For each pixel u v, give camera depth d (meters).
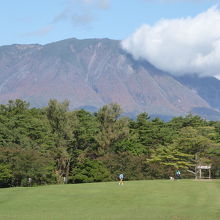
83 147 125.94
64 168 120.00
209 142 110.25
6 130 104.38
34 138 114.00
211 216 41.78
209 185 71.19
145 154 120.94
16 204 53.28
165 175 109.75
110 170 111.56
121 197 57.75
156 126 132.25
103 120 130.88
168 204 51.84
